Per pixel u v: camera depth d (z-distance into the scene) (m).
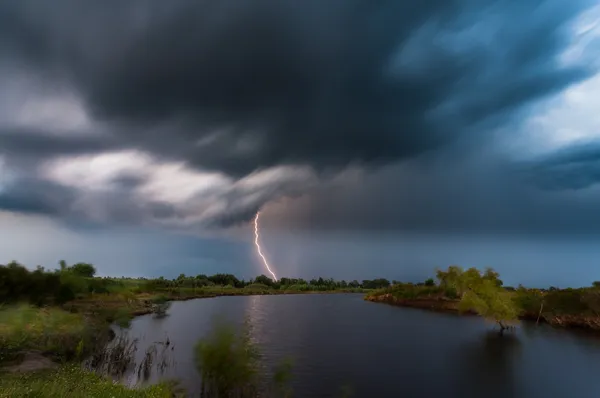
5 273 70.19
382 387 43.03
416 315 110.31
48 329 47.97
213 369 34.62
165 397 28.62
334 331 81.44
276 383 42.06
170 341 65.12
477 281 84.75
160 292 157.12
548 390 43.66
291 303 152.00
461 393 41.78
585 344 68.69
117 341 61.88
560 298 91.06
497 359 57.12
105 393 24.56
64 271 84.19
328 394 39.84
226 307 132.38
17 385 23.86
